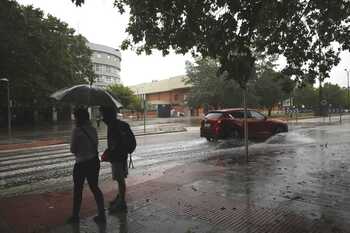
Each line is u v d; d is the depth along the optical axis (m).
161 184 7.36
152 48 8.88
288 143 15.47
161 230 4.70
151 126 35.88
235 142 16.50
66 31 44.03
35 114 46.50
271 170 8.68
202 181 7.56
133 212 5.48
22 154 14.69
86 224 5.01
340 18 8.30
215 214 5.31
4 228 4.94
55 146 18.30
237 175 8.15
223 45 5.97
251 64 5.94
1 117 41.62
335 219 5.02
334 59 9.21
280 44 8.89
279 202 5.89
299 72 9.26
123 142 5.60
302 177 7.80
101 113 5.65
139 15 7.93
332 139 16.89
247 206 5.68
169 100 83.12
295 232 4.57
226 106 44.22
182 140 19.38
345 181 7.38
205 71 45.59
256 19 5.78
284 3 7.03
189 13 6.68
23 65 35.12
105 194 6.73
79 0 6.18
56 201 6.39
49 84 39.16
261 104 46.16
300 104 76.56
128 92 65.25
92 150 5.14
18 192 7.69
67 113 55.81
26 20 34.91
